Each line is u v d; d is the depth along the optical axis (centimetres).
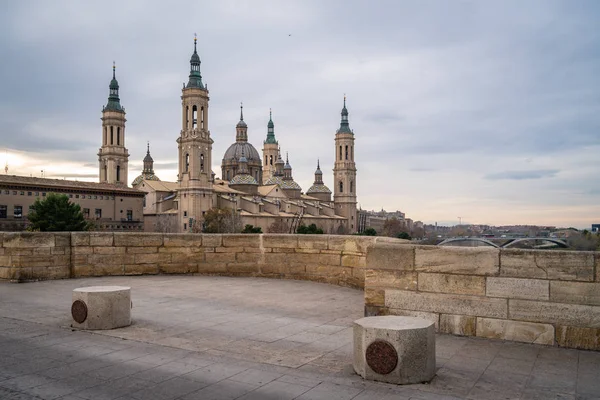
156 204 17350
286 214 17988
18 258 1563
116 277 1673
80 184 14112
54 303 1230
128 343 870
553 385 675
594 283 840
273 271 1652
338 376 708
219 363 760
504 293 899
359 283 1438
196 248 1727
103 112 18650
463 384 680
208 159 16912
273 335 930
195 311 1141
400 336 679
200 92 16912
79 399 621
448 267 942
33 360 773
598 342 835
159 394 637
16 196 12331
